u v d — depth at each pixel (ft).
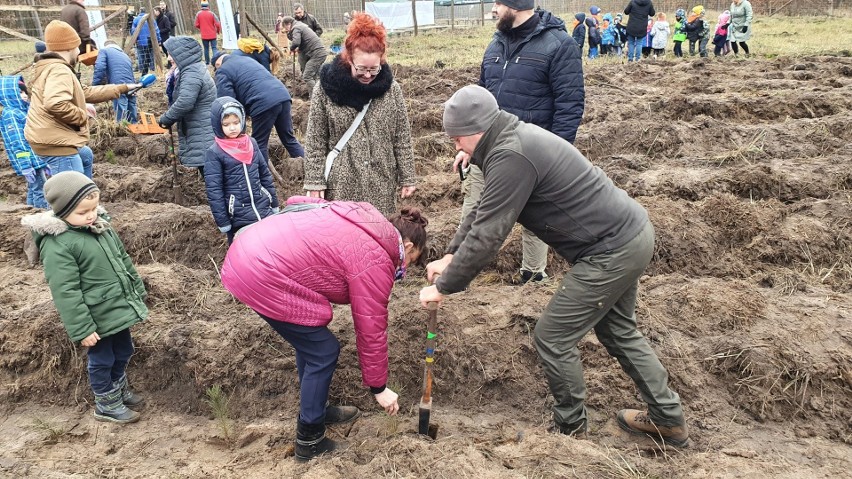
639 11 53.52
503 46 14.33
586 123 29.19
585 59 57.77
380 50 12.51
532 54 13.74
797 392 11.98
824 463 10.75
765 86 35.24
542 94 13.97
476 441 11.60
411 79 40.73
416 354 13.38
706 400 12.18
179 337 13.65
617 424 11.89
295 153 20.92
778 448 11.16
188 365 13.25
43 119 17.08
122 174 24.35
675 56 57.57
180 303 15.23
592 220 9.49
